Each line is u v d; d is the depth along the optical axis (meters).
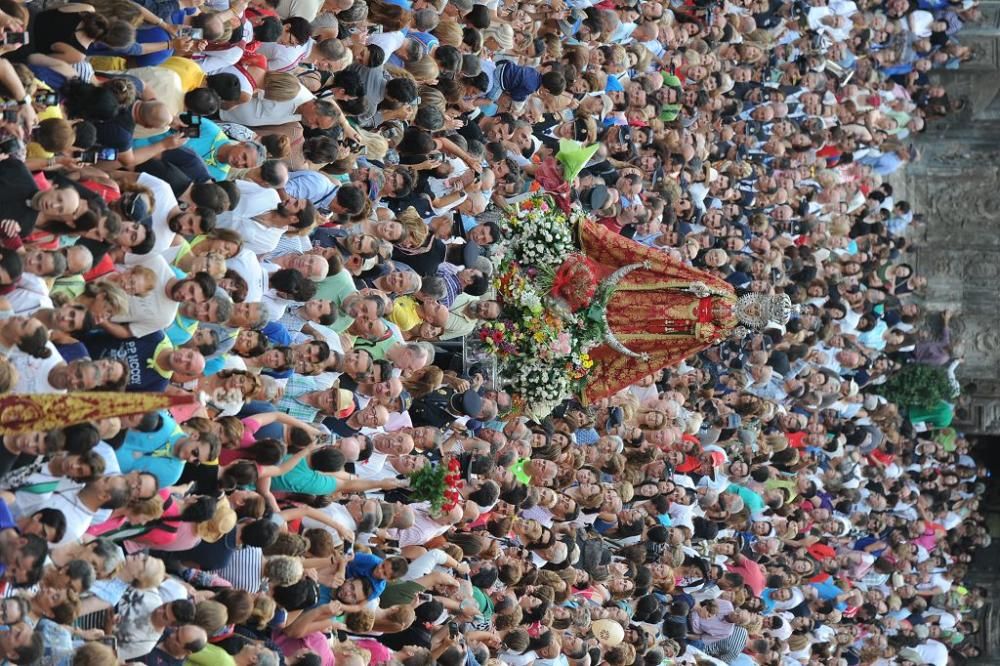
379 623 44.03
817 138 82.12
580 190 60.88
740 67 79.06
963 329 95.06
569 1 64.62
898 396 90.56
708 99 73.25
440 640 45.81
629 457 61.12
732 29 78.00
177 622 35.25
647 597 59.03
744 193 76.25
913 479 89.62
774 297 55.47
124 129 37.56
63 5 37.47
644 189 65.44
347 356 44.19
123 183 37.88
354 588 43.19
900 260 95.25
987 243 95.62
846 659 77.50
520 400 56.12
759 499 70.19
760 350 71.19
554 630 51.66
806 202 81.06
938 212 96.31
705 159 71.62
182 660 36.31
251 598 37.50
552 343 55.47
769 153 79.88
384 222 47.25
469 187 53.28
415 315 49.56
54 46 36.97
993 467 107.00
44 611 32.31
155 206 38.03
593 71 62.38
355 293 45.44
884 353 87.81
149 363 37.41
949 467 92.19
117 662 33.06
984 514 106.19
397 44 50.50
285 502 43.50
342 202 44.69
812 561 72.94
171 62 40.88
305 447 42.91
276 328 43.12
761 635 66.88
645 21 69.50
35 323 32.69
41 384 33.47
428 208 52.62
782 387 74.44
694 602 63.94
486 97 57.62
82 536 34.44
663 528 59.47
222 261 39.06
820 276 79.69
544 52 60.53
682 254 65.81
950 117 96.38
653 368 57.16
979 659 101.56
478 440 50.22
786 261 76.69
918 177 96.62
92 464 33.41
